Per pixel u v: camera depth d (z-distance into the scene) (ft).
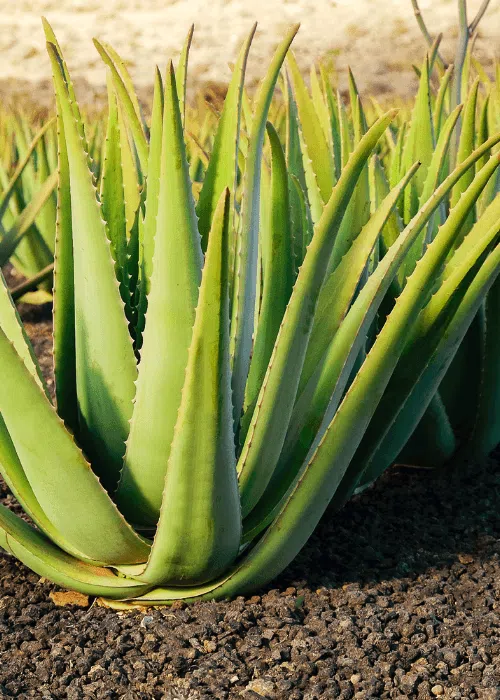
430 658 5.62
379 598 5.93
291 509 5.67
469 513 6.61
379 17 34.01
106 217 5.80
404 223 6.60
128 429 5.72
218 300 5.15
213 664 5.56
